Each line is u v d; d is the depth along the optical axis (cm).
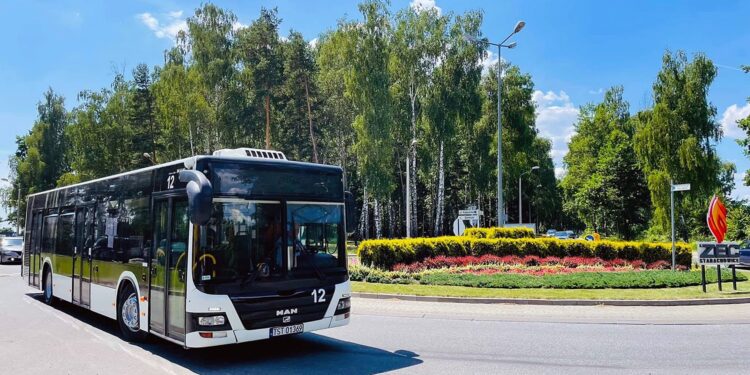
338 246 851
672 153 4219
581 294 1505
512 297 1459
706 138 4262
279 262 774
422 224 6981
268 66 5406
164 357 820
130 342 930
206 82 4784
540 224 8900
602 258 2323
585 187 4969
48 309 1335
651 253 2353
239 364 776
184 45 4997
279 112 5553
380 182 4147
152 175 873
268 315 746
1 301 1492
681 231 4316
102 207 1070
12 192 8175
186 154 5169
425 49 4309
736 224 4303
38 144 7350
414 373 718
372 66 4084
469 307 1377
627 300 1404
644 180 4469
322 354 838
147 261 855
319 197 841
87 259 1125
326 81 4872
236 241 745
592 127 6500
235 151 859
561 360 791
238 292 730
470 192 5519
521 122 5291
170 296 777
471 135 4797
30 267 1559
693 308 1357
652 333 1017
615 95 6462
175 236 782
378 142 4075
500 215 2794
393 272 1953
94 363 774
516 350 862
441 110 4262
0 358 803
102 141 5934
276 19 5769
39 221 1505
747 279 1920
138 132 5794
